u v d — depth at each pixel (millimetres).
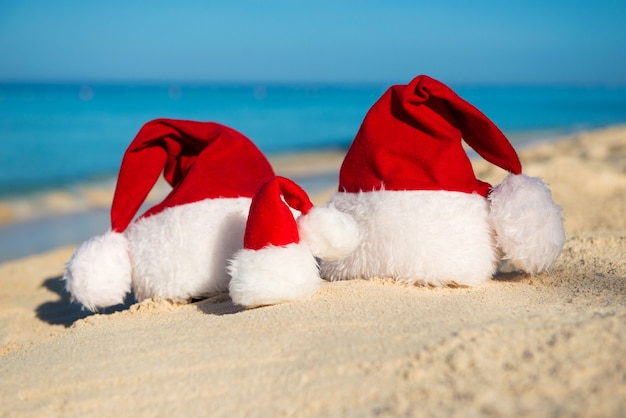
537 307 1051
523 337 868
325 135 8898
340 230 1112
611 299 1084
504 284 1231
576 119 11836
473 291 1172
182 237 1218
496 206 1190
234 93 41406
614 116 12977
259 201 1119
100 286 1232
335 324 1006
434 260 1169
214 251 1215
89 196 3926
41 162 5641
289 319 1038
